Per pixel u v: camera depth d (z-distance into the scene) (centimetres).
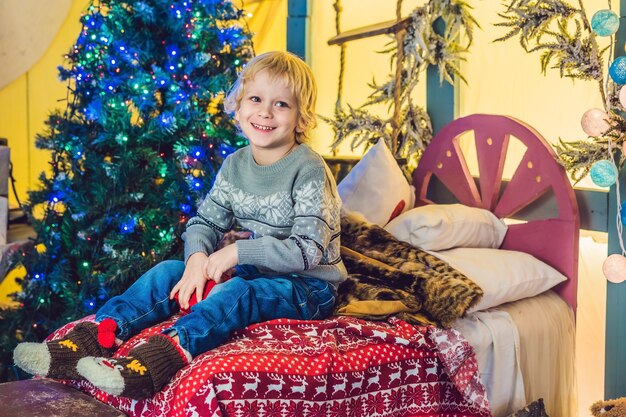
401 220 277
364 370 210
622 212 234
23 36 466
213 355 195
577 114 287
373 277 249
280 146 231
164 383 191
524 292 263
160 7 288
